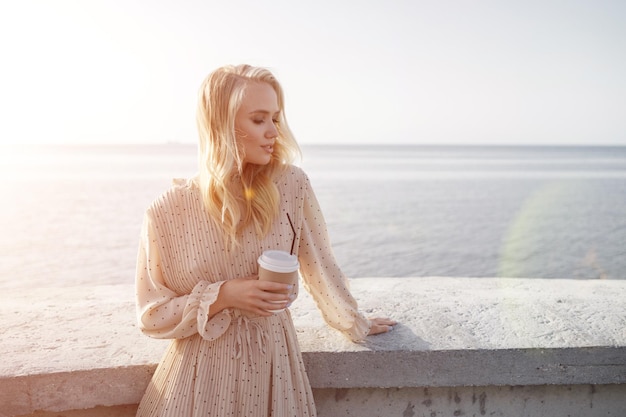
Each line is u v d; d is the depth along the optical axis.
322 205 35.91
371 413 2.31
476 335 2.32
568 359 2.21
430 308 2.68
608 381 2.25
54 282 14.78
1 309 2.68
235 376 1.82
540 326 2.43
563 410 2.37
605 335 2.33
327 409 2.30
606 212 33.91
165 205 1.87
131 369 2.06
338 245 22.39
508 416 2.35
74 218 27.72
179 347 1.90
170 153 198.88
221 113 1.79
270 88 1.85
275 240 1.91
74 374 2.03
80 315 2.60
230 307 1.84
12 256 18.39
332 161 122.88
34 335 2.34
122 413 2.17
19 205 33.19
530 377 2.22
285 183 1.98
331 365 2.16
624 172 82.75
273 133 1.87
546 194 45.69
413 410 2.32
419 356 2.17
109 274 15.91
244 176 1.90
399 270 18.09
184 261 1.86
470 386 2.31
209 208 1.82
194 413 1.80
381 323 2.40
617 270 17.98
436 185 53.31
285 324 1.96
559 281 3.23
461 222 29.16
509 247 22.20
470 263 19.27
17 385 2.00
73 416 2.15
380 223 28.42
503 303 2.77
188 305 1.79
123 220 27.14
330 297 2.14
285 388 1.88
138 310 1.86
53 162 105.44
